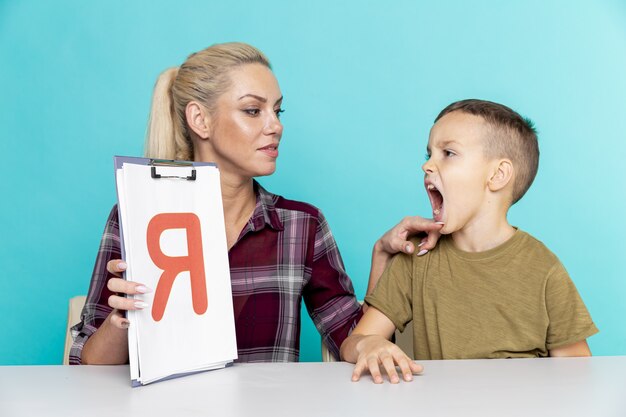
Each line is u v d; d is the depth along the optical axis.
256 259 1.51
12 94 2.48
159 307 1.00
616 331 2.53
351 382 0.98
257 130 1.42
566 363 1.10
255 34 2.51
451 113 1.32
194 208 1.07
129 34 2.49
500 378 0.99
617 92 2.52
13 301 2.45
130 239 0.98
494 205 1.30
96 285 1.38
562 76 2.52
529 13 2.51
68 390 0.94
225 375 1.02
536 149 1.35
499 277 1.28
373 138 2.51
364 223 2.49
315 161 2.50
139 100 2.48
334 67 2.51
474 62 2.52
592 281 2.52
